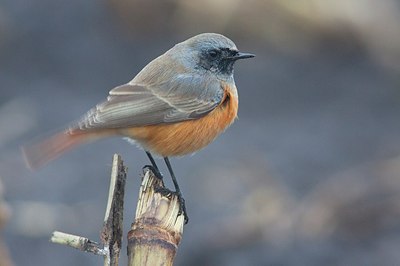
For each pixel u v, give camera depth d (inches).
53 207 580.7
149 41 767.1
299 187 595.8
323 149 646.5
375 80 739.4
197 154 633.0
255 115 692.7
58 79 730.2
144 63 743.7
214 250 543.2
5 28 768.9
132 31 768.9
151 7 759.1
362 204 566.9
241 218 558.6
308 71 744.3
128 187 591.8
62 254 548.7
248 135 664.4
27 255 545.6
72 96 705.0
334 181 595.8
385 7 770.2
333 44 755.4
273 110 699.4
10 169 615.2
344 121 685.9
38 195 592.1
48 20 791.7
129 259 286.2
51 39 773.3
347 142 657.0
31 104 692.1
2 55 754.8
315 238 547.5
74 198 591.8
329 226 554.3
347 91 724.7
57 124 664.4
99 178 612.7
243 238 548.7
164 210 294.4
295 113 695.7
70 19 792.9
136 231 287.9
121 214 300.7
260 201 570.6
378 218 558.6
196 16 753.0
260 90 719.7
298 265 530.3
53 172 619.2
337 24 749.9
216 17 746.8
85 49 762.2
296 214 562.6
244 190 588.4
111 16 777.6
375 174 602.5
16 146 639.8
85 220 571.2
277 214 561.0
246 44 751.1
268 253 538.3
